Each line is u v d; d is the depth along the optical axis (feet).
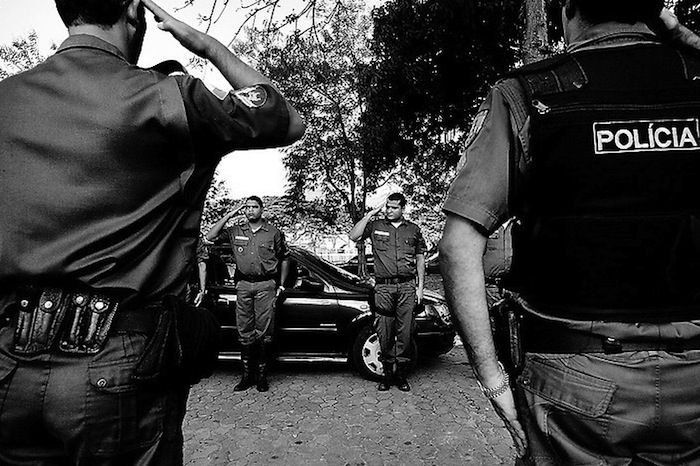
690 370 3.82
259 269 17.31
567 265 3.94
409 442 13.51
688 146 3.88
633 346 3.84
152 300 4.50
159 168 4.43
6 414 4.13
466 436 13.85
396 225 17.52
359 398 16.89
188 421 15.06
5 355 4.13
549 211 4.02
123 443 4.21
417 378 19.02
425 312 19.08
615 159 3.86
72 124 4.23
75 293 4.20
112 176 4.23
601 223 3.85
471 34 33.12
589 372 3.88
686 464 3.92
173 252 4.71
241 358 18.15
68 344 4.12
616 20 4.31
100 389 4.10
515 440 4.38
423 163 44.45
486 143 4.16
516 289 4.45
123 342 4.25
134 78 4.41
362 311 18.54
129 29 4.96
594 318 3.87
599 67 4.14
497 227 4.19
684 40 4.64
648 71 4.09
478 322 4.14
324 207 45.60
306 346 18.58
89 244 4.16
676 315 3.82
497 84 4.35
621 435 3.84
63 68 4.43
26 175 4.20
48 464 4.29
